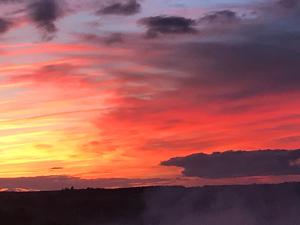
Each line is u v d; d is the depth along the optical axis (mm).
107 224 86375
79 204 89938
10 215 78562
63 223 81750
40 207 84875
